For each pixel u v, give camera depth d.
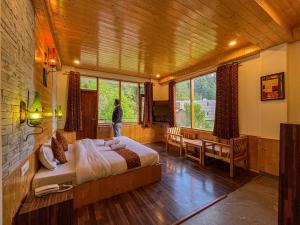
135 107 6.49
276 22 2.36
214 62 4.23
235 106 3.81
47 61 3.05
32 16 1.95
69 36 3.11
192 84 5.38
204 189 2.73
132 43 3.43
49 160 2.27
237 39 3.21
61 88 4.97
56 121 4.60
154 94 6.86
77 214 2.07
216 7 2.13
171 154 4.91
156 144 6.30
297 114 2.94
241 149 3.50
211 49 3.73
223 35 3.02
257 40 2.91
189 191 2.67
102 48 3.69
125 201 2.37
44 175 2.05
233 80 3.85
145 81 6.64
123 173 2.62
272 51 3.15
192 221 1.94
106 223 1.91
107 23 2.65
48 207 1.41
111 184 2.50
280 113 3.06
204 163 3.91
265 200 2.38
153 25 2.70
